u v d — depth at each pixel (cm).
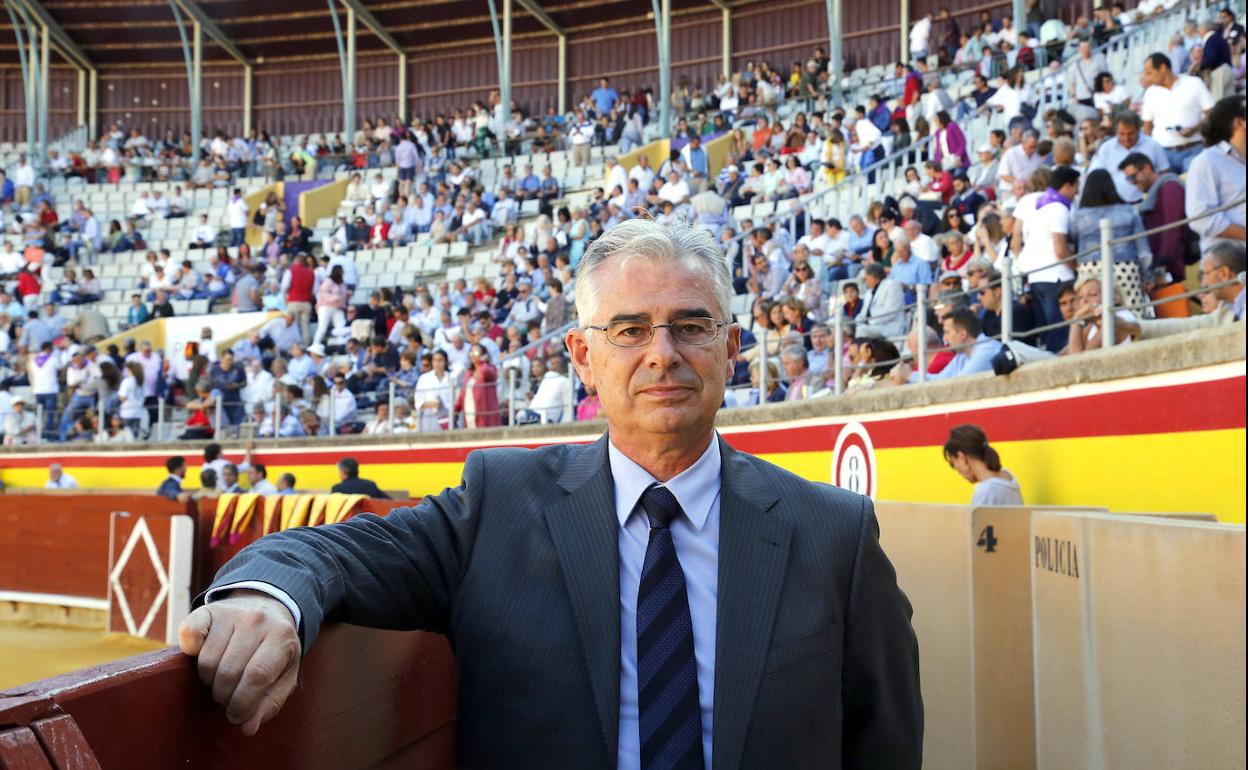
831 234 1198
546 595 179
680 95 2348
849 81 2158
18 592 1123
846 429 817
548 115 2577
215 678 135
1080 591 266
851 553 187
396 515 186
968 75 1773
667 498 185
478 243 2039
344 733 174
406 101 2855
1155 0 1388
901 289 921
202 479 1245
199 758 136
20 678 772
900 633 191
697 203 1493
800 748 174
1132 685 234
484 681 178
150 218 2512
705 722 175
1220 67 925
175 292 2141
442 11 2656
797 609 179
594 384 195
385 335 1731
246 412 1717
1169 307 677
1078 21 1569
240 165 2644
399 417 1496
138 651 906
